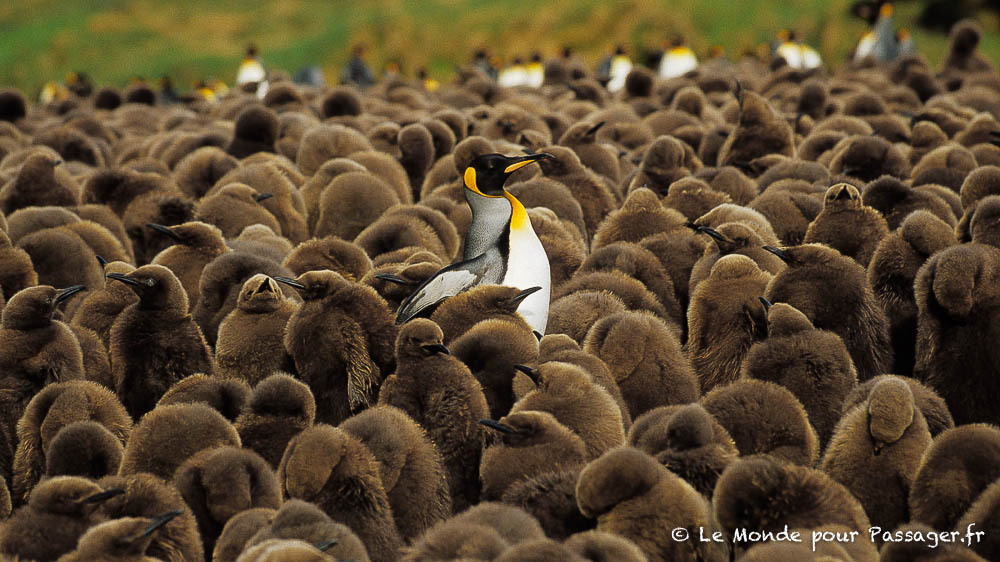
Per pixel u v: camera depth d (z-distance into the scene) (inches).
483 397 480.7
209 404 495.8
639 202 732.0
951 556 358.6
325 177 893.2
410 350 485.7
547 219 729.0
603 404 463.8
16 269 662.5
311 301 537.0
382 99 1647.4
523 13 3309.5
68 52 3668.8
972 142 996.6
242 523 398.6
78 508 398.0
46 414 487.8
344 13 3794.3
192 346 562.9
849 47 2997.0
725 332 561.3
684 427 426.6
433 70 3267.7
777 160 939.3
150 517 406.0
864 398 474.3
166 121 1486.2
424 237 734.5
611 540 365.1
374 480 422.9
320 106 1497.3
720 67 2177.7
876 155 856.9
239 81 2878.9
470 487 468.8
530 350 514.6
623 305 591.5
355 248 671.8
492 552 356.8
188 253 669.3
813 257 570.6
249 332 553.6
